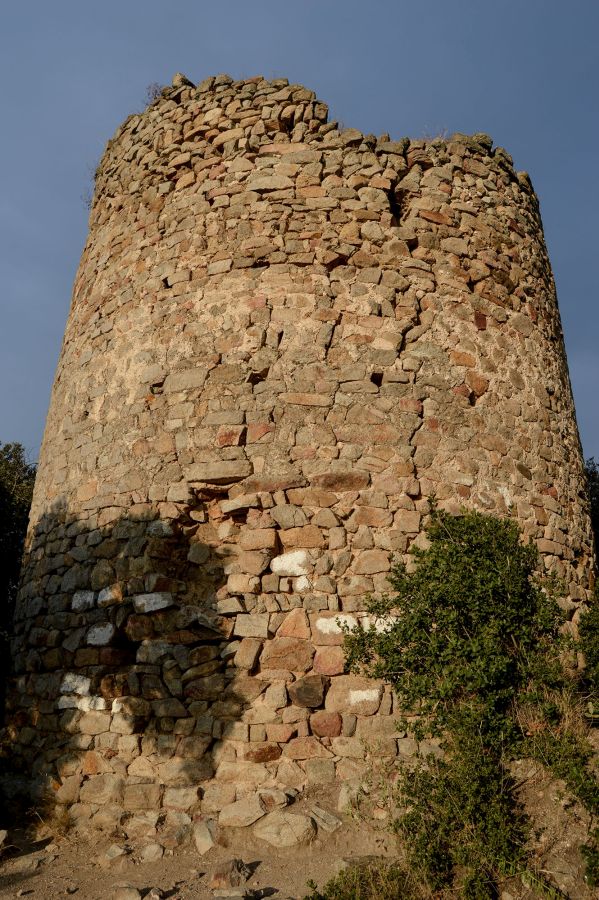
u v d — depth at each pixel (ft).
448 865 18.35
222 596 25.27
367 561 25.12
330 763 22.66
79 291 34.42
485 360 29.55
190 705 24.14
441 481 26.84
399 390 27.40
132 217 32.50
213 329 28.32
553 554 28.76
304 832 20.31
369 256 28.94
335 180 29.78
